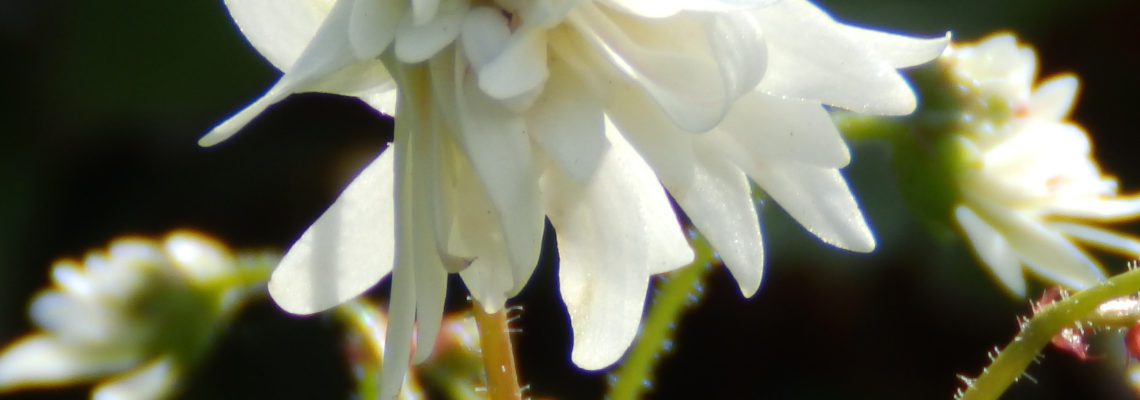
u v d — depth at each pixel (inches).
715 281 6.2
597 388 6.0
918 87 4.0
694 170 3.1
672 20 3.0
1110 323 3.4
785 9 3.0
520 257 3.0
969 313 5.9
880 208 5.6
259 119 6.3
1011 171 4.0
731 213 3.1
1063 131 4.0
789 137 3.1
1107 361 5.5
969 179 4.0
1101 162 6.4
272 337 6.0
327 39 2.9
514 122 3.0
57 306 4.1
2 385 4.0
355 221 3.2
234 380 5.9
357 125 6.3
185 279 4.1
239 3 3.1
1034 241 3.9
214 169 6.3
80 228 6.3
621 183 3.1
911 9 5.9
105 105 6.2
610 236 3.1
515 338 6.0
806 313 6.1
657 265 3.2
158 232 6.2
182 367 4.1
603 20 3.0
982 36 6.1
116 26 6.2
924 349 6.0
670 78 3.0
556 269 6.0
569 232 3.1
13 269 6.1
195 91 6.2
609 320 3.1
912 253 5.7
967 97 4.0
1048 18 6.2
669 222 3.2
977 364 5.9
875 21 5.9
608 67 3.0
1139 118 6.3
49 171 6.2
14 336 6.1
